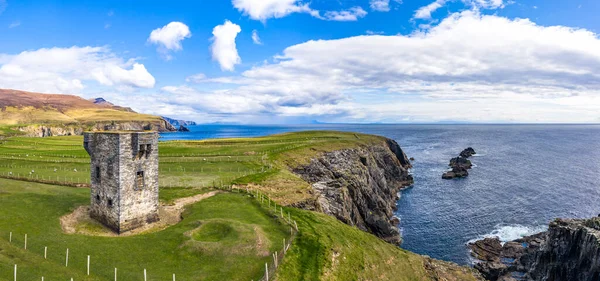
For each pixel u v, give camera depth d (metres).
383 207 89.94
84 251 35.50
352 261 41.31
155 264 34.12
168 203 52.97
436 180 129.50
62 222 42.91
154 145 45.00
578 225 57.31
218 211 49.62
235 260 35.31
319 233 44.53
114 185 41.47
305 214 51.75
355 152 115.50
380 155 135.00
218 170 77.62
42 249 35.00
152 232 42.06
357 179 90.25
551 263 56.47
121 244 37.81
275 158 92.56
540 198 100.50
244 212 49.78
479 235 74.88
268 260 36.03
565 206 92.69
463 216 86.88
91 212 45.81
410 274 45.22
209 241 38.91
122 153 40.94
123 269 32.69
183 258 35.41
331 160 102.44
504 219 83.94
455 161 161.12
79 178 65.69
